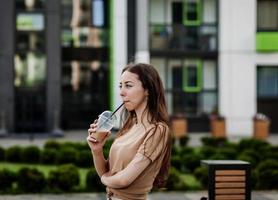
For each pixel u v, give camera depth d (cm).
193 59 2723
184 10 2728
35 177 1105
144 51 2638
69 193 1105
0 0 2503
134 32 2672
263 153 1493
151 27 2716
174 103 2720
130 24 2672
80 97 2784
